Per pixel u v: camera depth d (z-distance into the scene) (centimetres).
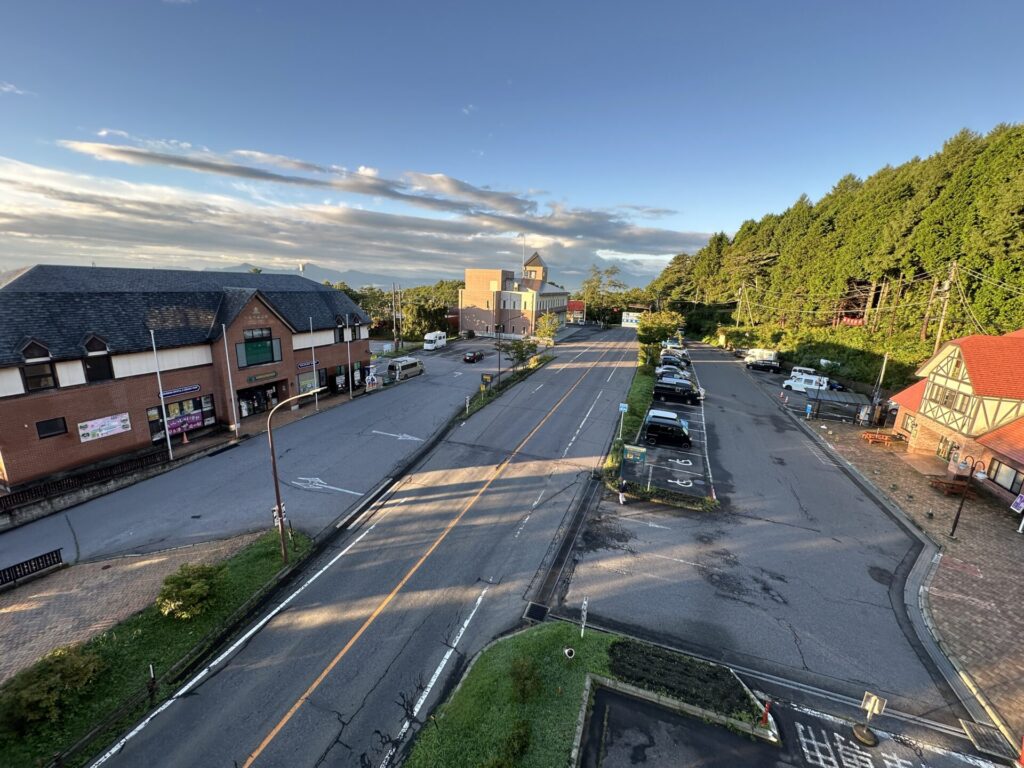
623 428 3130
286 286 3775
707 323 9600
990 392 2212
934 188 4303
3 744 973
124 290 2672
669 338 7388
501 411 3500
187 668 1201
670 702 1115
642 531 1898
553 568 1645
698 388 4250
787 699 1151
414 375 4628
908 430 2950
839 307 5875
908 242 4331
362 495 2159
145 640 1266
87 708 1065
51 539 1784
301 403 3506
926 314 3950
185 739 1013
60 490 1989
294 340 3388
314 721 1061
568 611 1437
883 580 1608
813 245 6738
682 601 1491
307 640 1301
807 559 1723
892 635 1363
